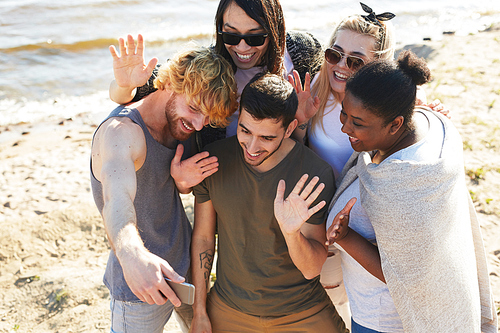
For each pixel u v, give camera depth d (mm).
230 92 2230
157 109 2357
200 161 2367
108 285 2518
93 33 13266
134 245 1771
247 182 2375
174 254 2574
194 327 2621
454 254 2029
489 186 5406
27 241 4883
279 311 2482
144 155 2264
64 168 6918
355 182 2320
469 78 8836
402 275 2023
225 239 2533
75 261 4648
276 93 2104
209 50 2260
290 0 17219
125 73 2213
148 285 1697
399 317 2252
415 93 1947
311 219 2420
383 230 2006
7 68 10844
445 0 17000
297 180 2367
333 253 2898
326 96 2783
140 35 2148
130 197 1998
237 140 2418
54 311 4020
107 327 3822
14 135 8117
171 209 2549
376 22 2604
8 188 6305
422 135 2062
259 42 2600
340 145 2822
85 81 10328
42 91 9820
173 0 16594
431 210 1925
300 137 2840
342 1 16844
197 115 2246
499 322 3615
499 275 4051
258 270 2467
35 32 13117
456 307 2084
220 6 2600
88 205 5484
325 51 2689
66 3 15719
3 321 3938
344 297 3098
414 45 11484
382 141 2043
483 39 11484
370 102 1901
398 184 1932
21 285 4312
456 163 1981
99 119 8742
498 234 4598
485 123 6973
